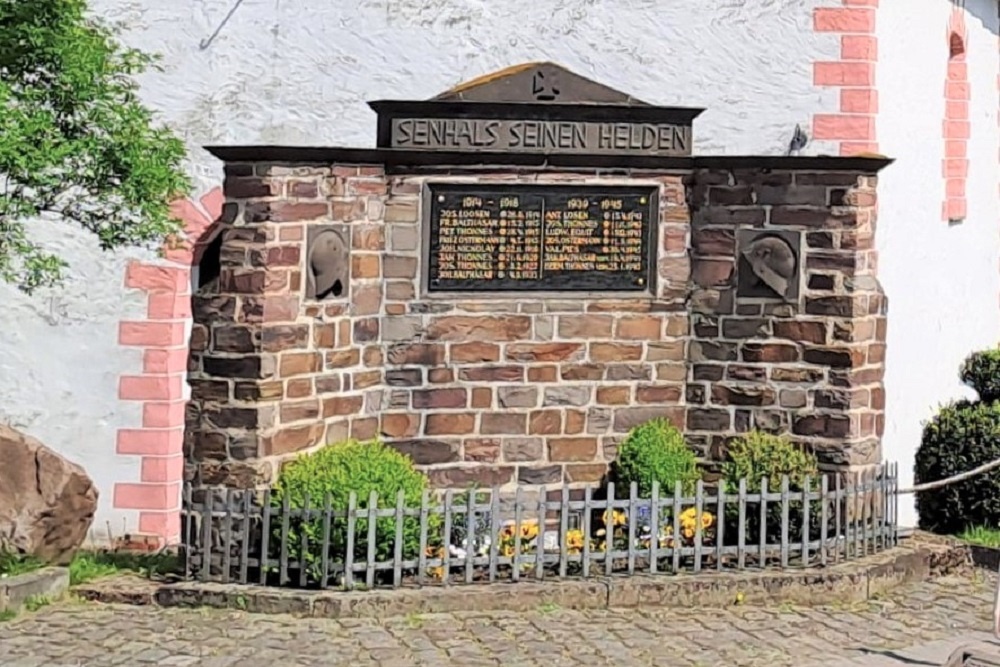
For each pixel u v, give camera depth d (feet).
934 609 35.42
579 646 31.09
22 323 45.47
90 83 32.78
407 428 39.19
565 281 39.78
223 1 45.47
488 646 30.83
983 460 42.63
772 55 46.50
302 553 33.68
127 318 45.34
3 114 29.78
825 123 46.47
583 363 39.99
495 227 39.19
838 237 38.83
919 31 49.75
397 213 38.75
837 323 38.86
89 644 30.40
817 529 37.35
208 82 45.52
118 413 45.50
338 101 45.80
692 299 40.29
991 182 58.65
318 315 36.94
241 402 35.32
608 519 35.19
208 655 29.81
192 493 35.04
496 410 39.60
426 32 46.01
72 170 33.35
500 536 35.45
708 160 39.65
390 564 33.83
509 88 38.86
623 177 39.68
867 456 39.09
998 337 59.36
